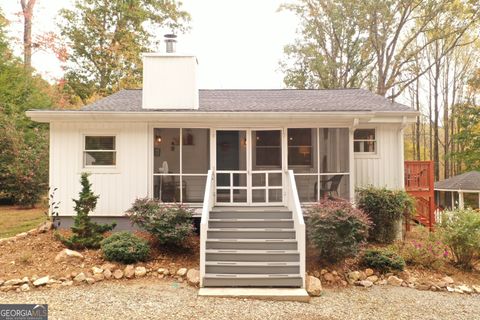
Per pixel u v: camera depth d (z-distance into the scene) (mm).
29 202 15641
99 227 9180
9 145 15703
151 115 10016
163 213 8898
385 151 11766
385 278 8445
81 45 26266
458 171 32125
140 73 27250
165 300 6824
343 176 10680
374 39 24688
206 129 10922
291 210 9492
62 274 7707
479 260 9711
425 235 11000
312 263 8742
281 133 10875
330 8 26609
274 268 7867
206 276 7586
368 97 13898
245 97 13891
